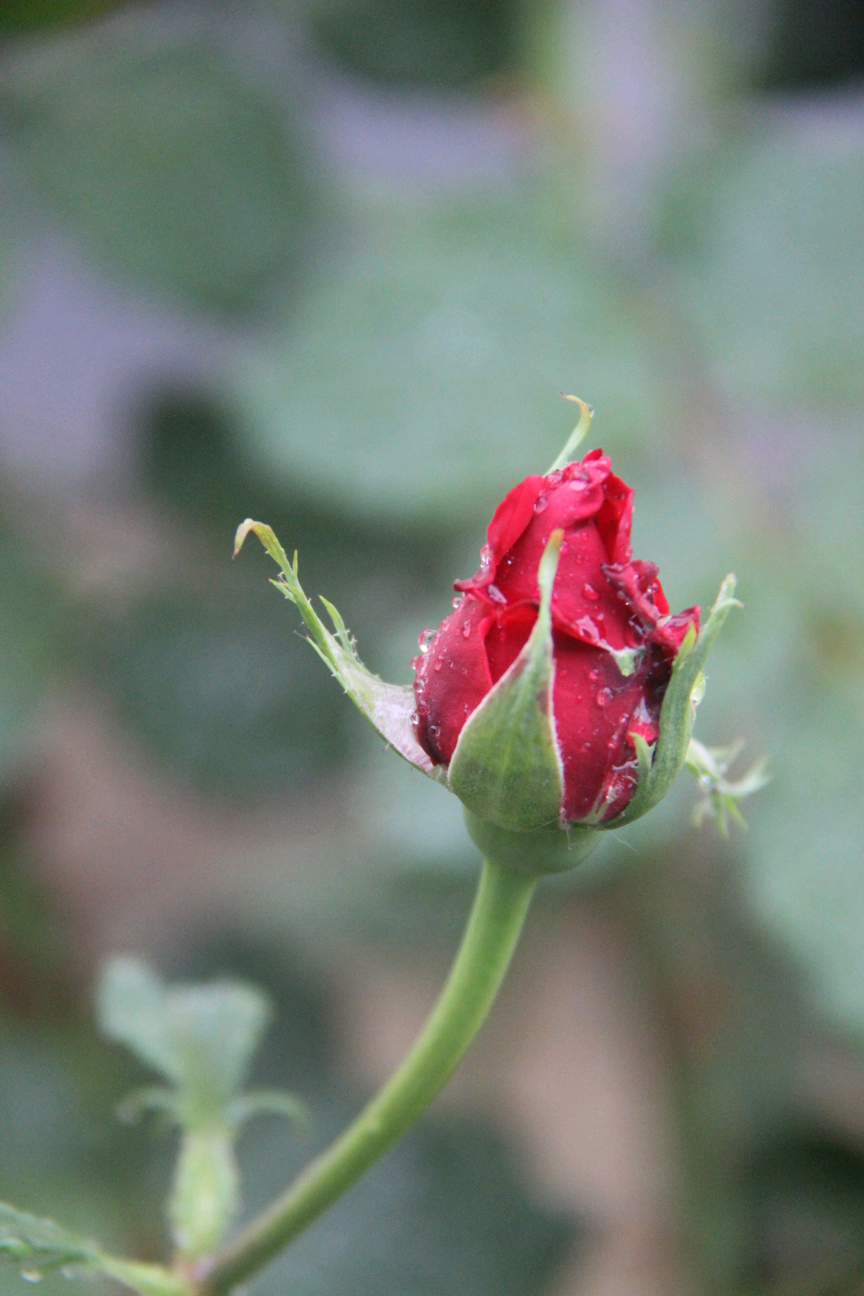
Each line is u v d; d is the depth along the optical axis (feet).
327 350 2.07
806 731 1.71
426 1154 2.42
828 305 2.19
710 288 2.23
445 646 1.27
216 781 2.30
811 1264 2.25
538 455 2.01
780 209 2.27
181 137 2.30
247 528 1.26
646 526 1.94
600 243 2.32
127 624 2.26
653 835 1.65
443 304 2.10
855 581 1.87
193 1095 1.46
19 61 2.30
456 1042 1.32
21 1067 2.34
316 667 2.32
